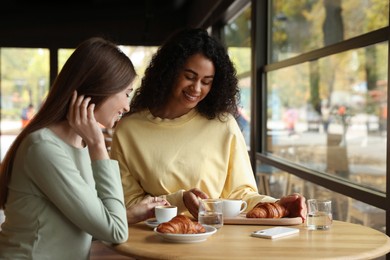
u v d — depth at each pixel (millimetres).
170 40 2152
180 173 2082
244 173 2166
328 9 3281
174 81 2117
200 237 1581
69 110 1590
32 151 1527
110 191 1583
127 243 1587
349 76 3053
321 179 3113
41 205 1542
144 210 1854
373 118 2770
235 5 5434
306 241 1607
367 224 2566
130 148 2119
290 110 3975
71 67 1604
